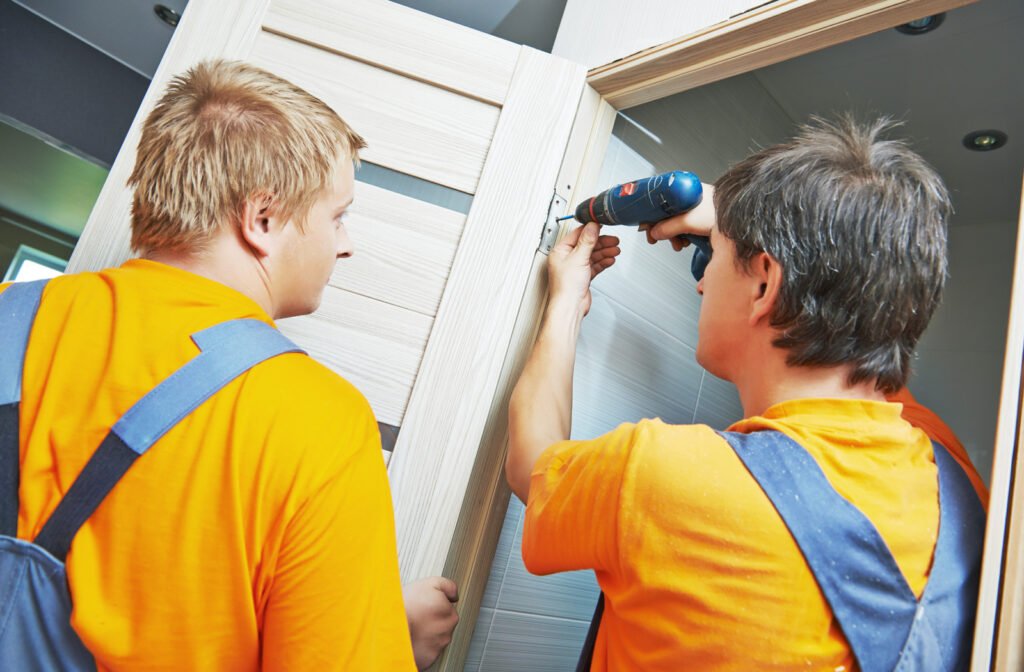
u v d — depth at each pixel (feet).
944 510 2.15
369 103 4.40
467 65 4.47
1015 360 2.21
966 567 2.10
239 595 1.92
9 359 2.02
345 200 2.68
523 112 4.43
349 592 1.99
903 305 2.32
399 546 3.89
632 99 4.65
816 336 2.38
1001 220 8.22
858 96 6.57
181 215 2.28
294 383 2.10
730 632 1.98
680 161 5.58
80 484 1.90
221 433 1.96
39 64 10.70
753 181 2.67
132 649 1.87
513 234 4.27
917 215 2.36
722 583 2.02
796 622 1.95
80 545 1.88
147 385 1.98
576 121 4.49
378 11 4.48
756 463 2.11
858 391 2.41
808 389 2.44
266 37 4.40
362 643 1.99
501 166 4.35
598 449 2.41
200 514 1.91
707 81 4.30
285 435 1.98
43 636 1.88
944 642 1.99
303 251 2.51
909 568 2.02
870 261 2.31
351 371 4.10
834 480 2.08
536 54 4.51
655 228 3.69
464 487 4.00
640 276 5.19
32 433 1.96
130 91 11.74
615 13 4.75
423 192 4.42
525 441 3.29
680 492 2.13
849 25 3.56
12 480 1.92
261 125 2.36
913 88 6.31
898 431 2.24
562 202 4.40
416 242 4.27
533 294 4.27
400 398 4.09
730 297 2.71
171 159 2.31
